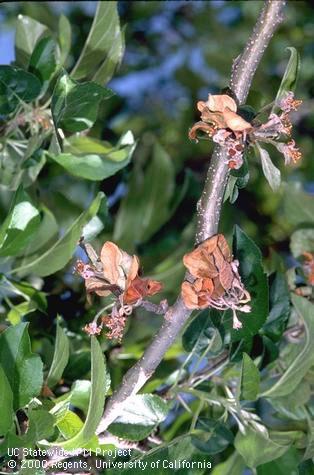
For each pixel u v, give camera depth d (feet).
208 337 3.77
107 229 4.59
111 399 3.50
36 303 3.92
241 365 3.70
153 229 4.68
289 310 3.84
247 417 3.74
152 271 4.52
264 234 5.02
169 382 3.88
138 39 5.82
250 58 3.41
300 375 3.74
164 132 5.76
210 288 3.38
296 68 3.43
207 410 3.96
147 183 4.72
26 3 5.40
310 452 3.68
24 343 3.46
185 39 5.91
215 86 5.93
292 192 4.27
